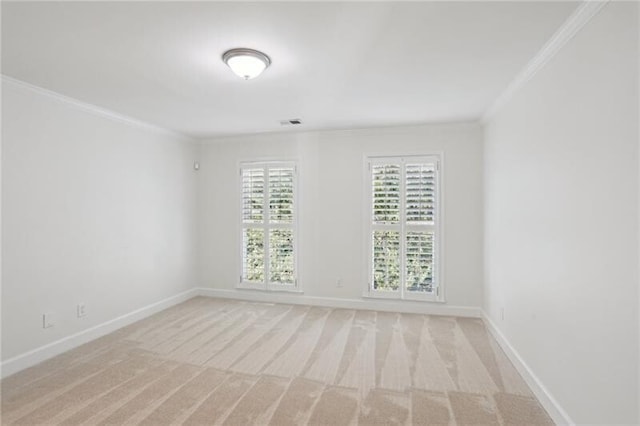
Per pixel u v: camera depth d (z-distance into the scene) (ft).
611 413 5.20
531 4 5.58
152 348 10.45
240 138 15.92
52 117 9.89
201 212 16.44
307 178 15.12
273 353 10.08
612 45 5.12
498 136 10.89
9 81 8.70
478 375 8.78
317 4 5.54
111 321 11.88
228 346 10.60
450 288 13.60
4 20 5.95
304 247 15.20
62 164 10.19
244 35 6.56
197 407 7.36
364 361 9.56
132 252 12.84
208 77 8.66
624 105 4.86
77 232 10.68
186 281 15.83
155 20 5.99
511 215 9.59
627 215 4.81
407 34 6.56
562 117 6.64
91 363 9.44
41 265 9.61
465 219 13.39
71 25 6.14
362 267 14.51
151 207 13.79
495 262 11.27
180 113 12.00
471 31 6.45
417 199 13.80
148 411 7.20
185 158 15.75
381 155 14.20
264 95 10.10
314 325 12.49
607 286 5.27
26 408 7.30
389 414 7.13
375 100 10.59
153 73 8.41
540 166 7.64
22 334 9.13
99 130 11.46
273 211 15.52
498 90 9.70
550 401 7.08
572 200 6.29
